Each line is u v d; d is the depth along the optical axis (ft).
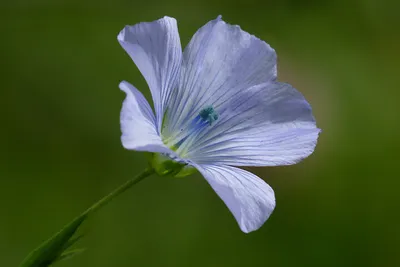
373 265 0.79
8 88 0.79
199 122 0.60
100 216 0.76
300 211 0.79
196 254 0.77
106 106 0.81
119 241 0.76
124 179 0.78
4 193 0.76
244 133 0.60
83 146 0.79
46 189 0.77
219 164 0.59
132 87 0.56
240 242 0.78
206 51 0.61
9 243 0.75
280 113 0.60
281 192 0.79
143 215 0.77
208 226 0.78
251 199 0.57
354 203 0.81
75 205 0.77
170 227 0.77
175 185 0.78
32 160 0.77
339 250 0.79
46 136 0.78
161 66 0.59
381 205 0.81
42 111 0.79
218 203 0.79
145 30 0.58
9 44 0.82
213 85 0.61
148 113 0.57
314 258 0.78
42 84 0.80
